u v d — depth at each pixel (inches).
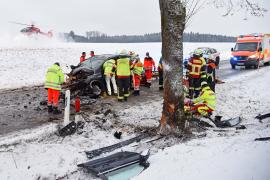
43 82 703.7
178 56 325.4
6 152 283.0
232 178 196.4
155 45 2465.6
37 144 304.3
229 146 262.8
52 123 374.6
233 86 643.5
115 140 327.0
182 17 320.2
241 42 1029.8
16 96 532.1
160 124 339.3
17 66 834.8
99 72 521.3
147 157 263.0
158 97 537.6
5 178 244.1
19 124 370.9
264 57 1052.5
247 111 457.1
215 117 391.5
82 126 349.4
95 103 480.1
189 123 351.3
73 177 247.8
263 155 225.6
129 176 238.8
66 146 304.7
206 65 497.0
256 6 388.8
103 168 243.9
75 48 1301.7
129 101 501.0
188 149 272.1
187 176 211.3
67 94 345.4
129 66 496.1
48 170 257.4
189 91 488.7
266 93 584.4
